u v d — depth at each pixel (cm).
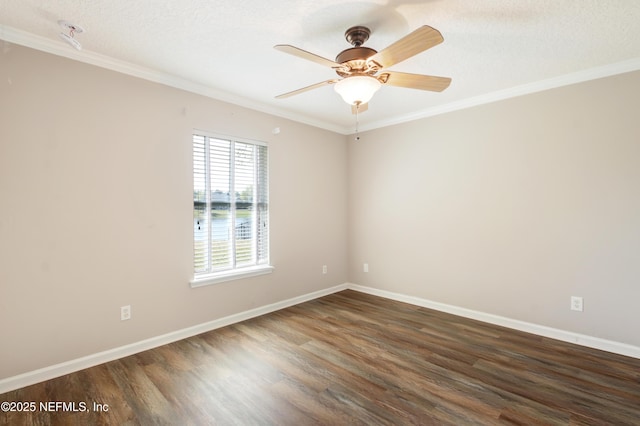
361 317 342
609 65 253
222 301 317
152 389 206
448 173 354
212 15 187
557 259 285
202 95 300
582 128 270
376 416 179
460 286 347
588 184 268
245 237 342
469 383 213
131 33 206
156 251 270
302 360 245
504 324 316
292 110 369
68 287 227
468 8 180
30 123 211
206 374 224
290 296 384
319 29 203
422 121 375
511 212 311
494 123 319
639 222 246
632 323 250
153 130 268
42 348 216
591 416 179
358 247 450
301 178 396
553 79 280
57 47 220
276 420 176
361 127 436
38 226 214
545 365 237
